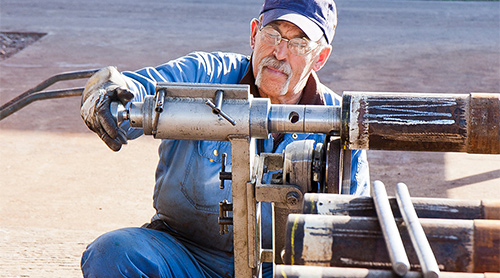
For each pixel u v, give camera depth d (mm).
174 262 1960
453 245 1316
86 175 4180
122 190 3975
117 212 3678
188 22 9352
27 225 3473
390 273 1246
